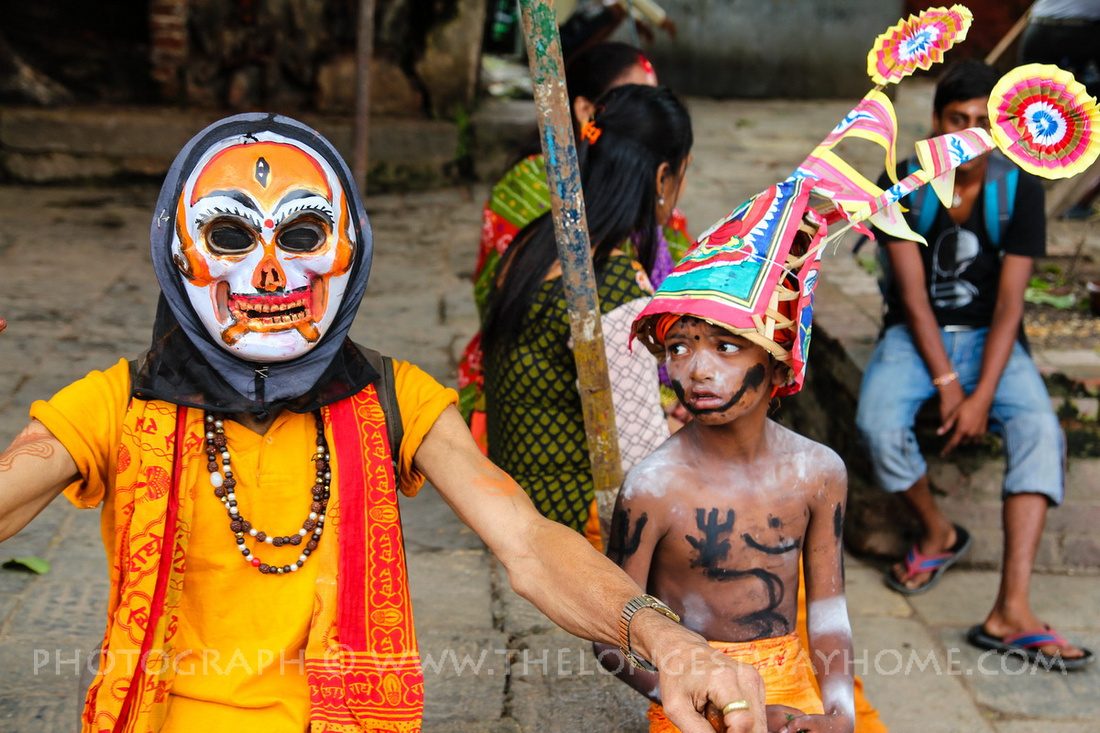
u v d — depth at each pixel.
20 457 1.84
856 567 4.22
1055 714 3.41
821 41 11.88
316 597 1.96
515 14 11.73
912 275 3.83
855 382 4.38
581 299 2.34
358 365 2.02
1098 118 1.95
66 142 8.50
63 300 6.32
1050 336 4.91
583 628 1.85
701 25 11.79
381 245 7.59
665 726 2.27
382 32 9.08
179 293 1.91
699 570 2.23
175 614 1.92
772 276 2.02
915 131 10.42
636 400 2.75
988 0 12.28
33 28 9.46
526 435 2.91
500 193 3.69
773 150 9.93
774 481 2.22
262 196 1.88
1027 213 3.75
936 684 3.53
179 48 9.00
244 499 1.94
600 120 2.92
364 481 1.97
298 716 1.97
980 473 4.21
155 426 1.90
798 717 2.13
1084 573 4.21
